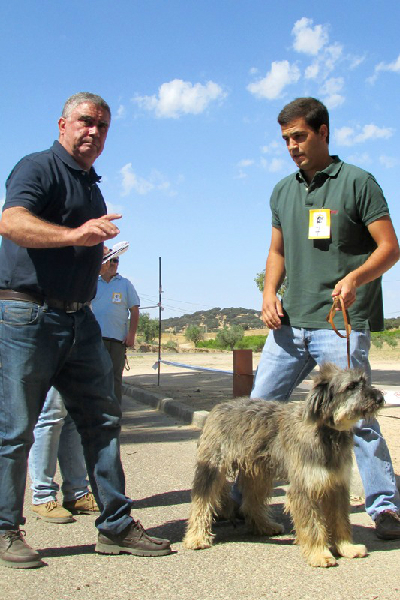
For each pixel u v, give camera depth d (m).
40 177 4.27
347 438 4.43
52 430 5.55
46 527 5.32
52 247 4.04
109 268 8.35
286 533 5.14
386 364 25.92
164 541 4.62
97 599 3.80
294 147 5.11
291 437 4.48
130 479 6.96
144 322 82.44
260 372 5.45
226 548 4.74
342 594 3.83
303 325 5.18
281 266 5.61
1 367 4.29
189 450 8.58
